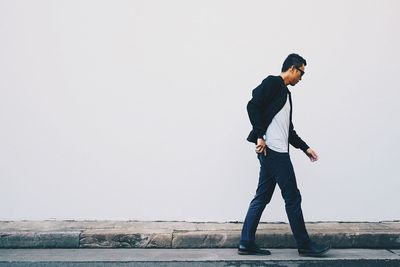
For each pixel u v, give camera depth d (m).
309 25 3.84
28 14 3.80
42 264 2.88
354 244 3.36
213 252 3.20
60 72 3.80
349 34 3.85
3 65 3.78
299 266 2.94
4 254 3.09
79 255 3.08
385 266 2.97
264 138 3.04
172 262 2.92
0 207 3.76
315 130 3.83
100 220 3.79
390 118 3.85
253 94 3.03
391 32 3.86
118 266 2.90
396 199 3.81
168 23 3.83
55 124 3.80
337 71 3.84
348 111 3.84
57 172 3.79
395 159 3.84
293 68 3.12
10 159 3.78
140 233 3.34
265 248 3.36
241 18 3.83
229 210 3.79
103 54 3.82
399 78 3.85
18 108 3.79
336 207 3.80
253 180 3.81
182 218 3.79
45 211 3.78
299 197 3.02
